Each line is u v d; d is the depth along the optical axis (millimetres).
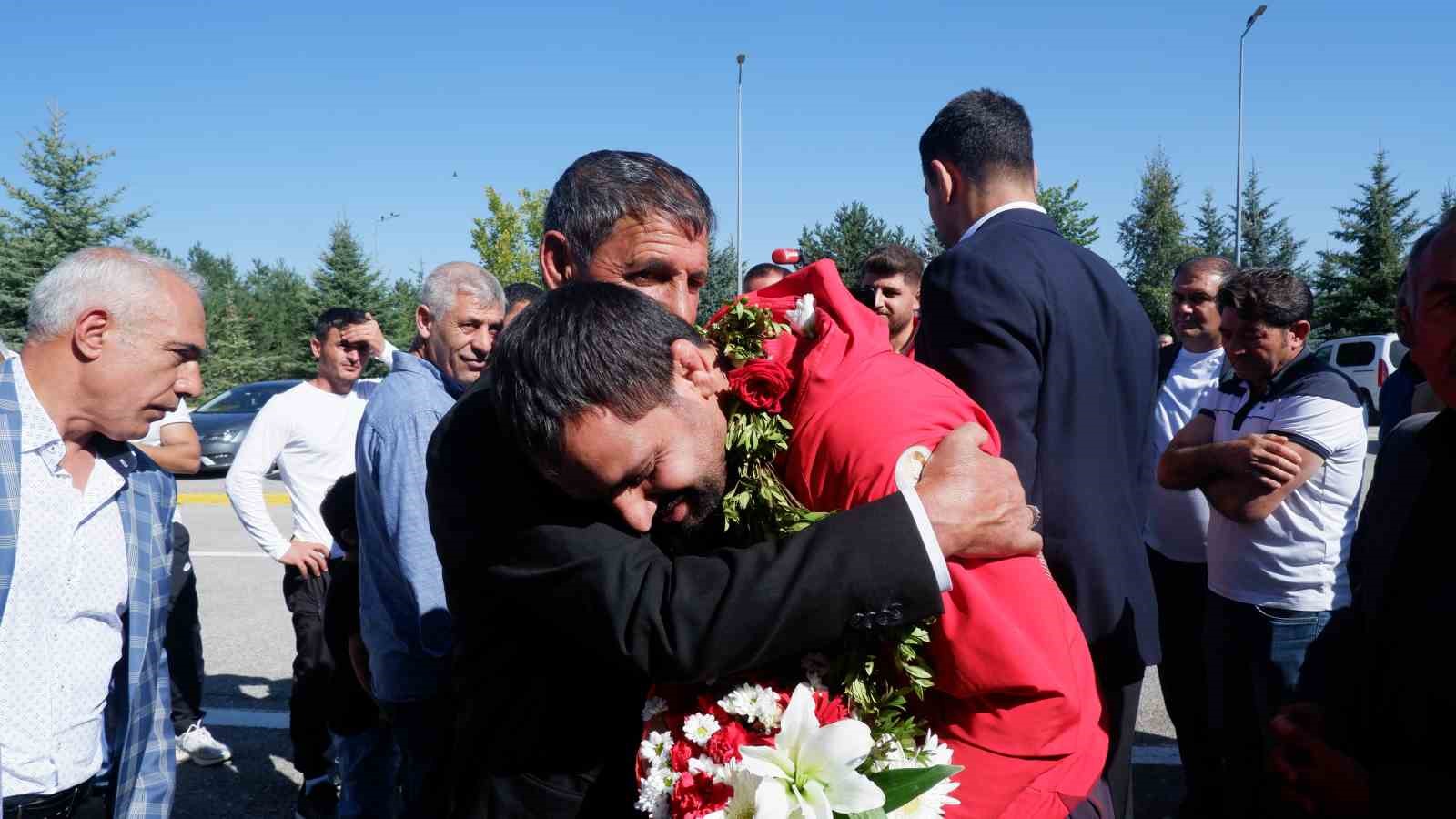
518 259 28922
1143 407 2348
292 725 3695
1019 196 2463
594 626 1377
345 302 32156
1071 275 2225
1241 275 3166
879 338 1569
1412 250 1696
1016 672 1359
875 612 1328
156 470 2355
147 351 2041
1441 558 1505
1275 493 2932
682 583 1359
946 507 1364
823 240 37969
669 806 1373
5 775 2016
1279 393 3078
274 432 4070
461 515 1517
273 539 3902
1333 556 2967
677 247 1898
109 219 24859
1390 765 1537
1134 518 2258
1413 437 1649
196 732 4234
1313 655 1844
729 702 1381
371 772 3281
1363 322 29094
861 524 1338
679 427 1314
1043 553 2139
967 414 1553
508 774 1504
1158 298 36250
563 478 1333
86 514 2139
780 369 1480
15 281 23812
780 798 1237
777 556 1339
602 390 1254
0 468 1948
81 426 2078
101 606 2176
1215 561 3201
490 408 1571
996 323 2121
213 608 6727
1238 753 3146
